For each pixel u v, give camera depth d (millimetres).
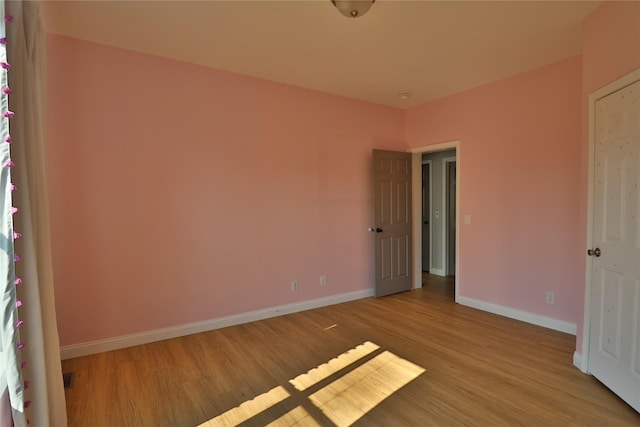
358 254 4441
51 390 1705
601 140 2258
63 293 2721
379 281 4488
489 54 3041
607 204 2211
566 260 3209
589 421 1918
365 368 2574
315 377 2453
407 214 4785
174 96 3133
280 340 3104
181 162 3182
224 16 2389
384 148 4625
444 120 4312
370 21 2457
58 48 2664
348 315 3789
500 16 2396
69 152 2719
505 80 3652
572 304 3182
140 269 3016
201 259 3303
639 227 1942
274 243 3738
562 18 2424
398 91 4066
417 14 2359
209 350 2898
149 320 3061
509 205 3658
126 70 2918
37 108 1644
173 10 2312
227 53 3000
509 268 3678
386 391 2264
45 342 1678
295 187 3871
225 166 3408
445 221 5762
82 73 2754
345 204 4297
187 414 2047
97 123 2814
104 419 1998
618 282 2115
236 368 2590
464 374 2463
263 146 3637
